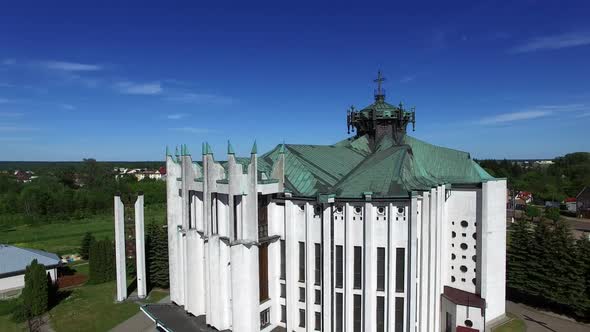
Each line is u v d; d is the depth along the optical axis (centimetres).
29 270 5394
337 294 3578
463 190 4412
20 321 5184
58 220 14388
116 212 5847
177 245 4769
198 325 4081
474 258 4388
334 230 3559
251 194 3578
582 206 13062
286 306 3772
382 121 5353
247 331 3653
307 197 3597
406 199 3356
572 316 4834
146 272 6594
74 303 5828
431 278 3809
